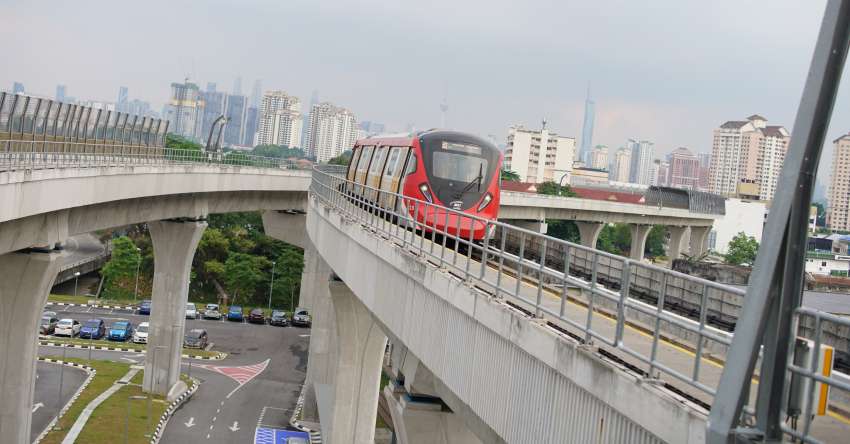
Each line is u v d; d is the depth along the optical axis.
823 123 8.38
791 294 8.55
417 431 24.77
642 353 13.55
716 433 8.79
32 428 51.84
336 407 44.97
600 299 18.44
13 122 40.34
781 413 8.69
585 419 12.38
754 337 8.59
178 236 64.44
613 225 149.38
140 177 49.97
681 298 19.78
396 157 33.97
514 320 14.80
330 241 35.69
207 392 66.94
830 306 17.67
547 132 185.88
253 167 68.69
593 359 12.08
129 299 102.56
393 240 24.48
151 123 67.00
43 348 74.44
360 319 43.81
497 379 15.48
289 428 59.50
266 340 86.69
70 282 109.88
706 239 118.50
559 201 92.25
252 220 119.44
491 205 31.36
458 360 17.56
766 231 8.73
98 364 70.44
